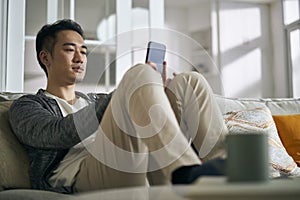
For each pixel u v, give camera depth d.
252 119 2.04
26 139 1.40
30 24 2.85
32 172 1.41
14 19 2.77
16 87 2.74
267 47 6.18
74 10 3.03
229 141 0.67
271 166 1.88
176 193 0.68
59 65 1.69
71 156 1.40
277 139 2.01
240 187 0.60
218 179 0.67
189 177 0.83
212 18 6.14
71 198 1.09
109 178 1.26
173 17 6.44
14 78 2.74
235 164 0.66
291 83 5.36
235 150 0.66
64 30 1.74
